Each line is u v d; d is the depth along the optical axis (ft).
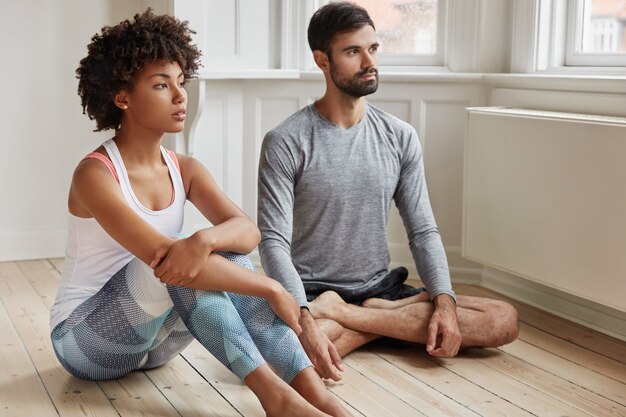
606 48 11.43
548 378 8.86
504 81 11.84
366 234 9.80
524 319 10.97
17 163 13.65
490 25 12.44
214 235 7.31
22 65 13.47
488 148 11.15
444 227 12.76
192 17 12.89
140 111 7.63
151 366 8.70
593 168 9.55
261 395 7.01
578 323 10.84
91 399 8.04
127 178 7.76
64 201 13.99
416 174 9.99
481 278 12.62
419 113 12.60
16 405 7.89
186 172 8.33
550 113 10.64
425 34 13.04
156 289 7.30
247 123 13.65
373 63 9.32
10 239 13.70
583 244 9.77
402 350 9.66
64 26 13.62
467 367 9.14
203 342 7.22
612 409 8.05
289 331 7.50
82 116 13.94
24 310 10.97
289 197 9.43
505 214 10.94
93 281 7.97
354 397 8.23
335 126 9.62
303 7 13.24
